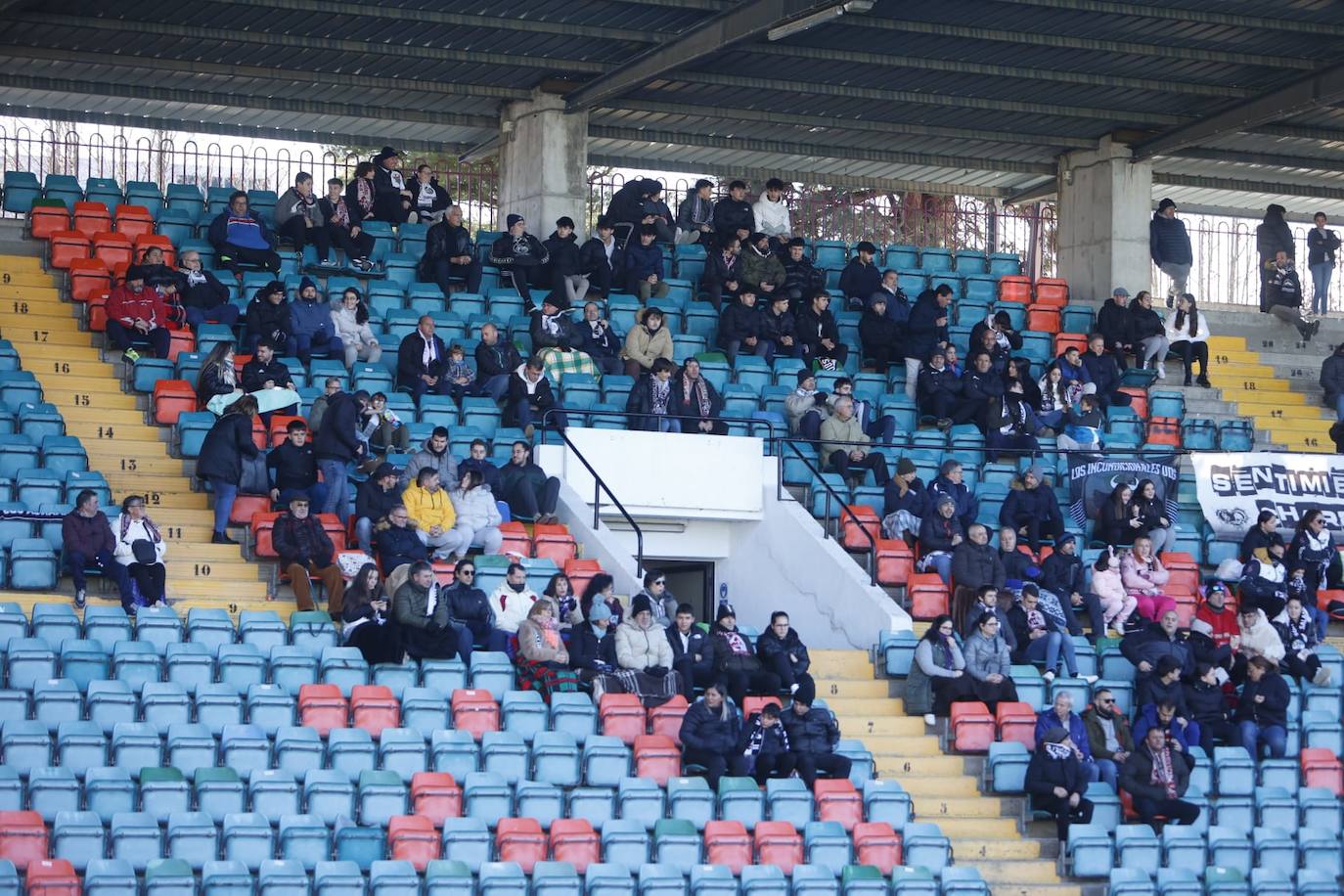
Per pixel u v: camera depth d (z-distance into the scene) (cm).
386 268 4928
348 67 5016
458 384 4384
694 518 4375
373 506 3741
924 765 3578
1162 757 3566
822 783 3344
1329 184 6188
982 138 5656
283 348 4366
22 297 4447
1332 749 3878
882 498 4378
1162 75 5103
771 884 3089
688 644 3556
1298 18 4647
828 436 4444
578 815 3186
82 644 3219
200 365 4231
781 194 5297
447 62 4978
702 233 5266
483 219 5853
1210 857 3494
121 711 3105
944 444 4653
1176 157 5734
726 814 3262
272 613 3431
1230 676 3906
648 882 3016
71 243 4575
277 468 3844
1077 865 3381
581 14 4650
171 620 3350
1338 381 5319
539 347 4569
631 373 4606
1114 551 4197
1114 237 5684
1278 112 5125
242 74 4975
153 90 5138
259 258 4684
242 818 2897
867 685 3781
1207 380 5269
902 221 6644
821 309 4931
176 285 4375
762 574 4322
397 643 3362
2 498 3653
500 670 3428
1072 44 4769
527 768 3241
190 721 3153
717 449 4303
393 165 5097
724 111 5409
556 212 5175
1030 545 4294
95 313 4397
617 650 3478
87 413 4062
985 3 4497
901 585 4106
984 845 3422
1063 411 4834
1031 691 3756
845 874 3150
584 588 3772
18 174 4847
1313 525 4297
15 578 3462
